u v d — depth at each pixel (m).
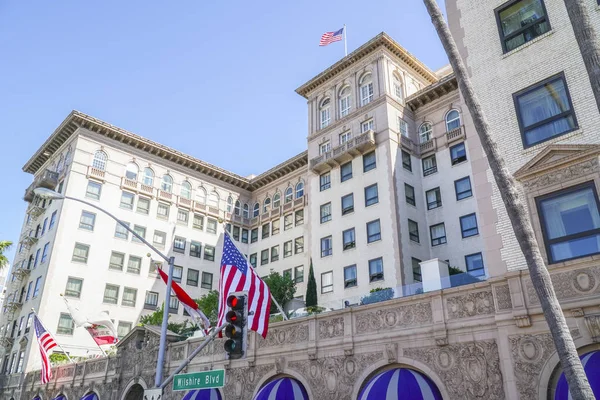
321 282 41.59
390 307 16.25
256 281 19.41
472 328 13.97
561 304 12.20
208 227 56.28
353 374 16.42
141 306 48.19
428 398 13.77
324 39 42.53
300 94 51.28
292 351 18.75
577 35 9.08
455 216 38.47
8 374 44.31
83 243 46.31
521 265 13.97
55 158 53.44
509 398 12.55
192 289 52.25
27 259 49.78
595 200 12.82
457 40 18.30
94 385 30.41
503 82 16.36
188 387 13.97
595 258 11.99
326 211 43.69
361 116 43.69
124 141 52.00
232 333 12.74
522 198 14.33
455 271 30.88
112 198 49.47
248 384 20.09
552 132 14.61
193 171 57.28
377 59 44.12
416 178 41.34
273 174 57.78
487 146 10.33
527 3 16.58
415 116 44.53
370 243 38.84
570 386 7.88
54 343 34.94
